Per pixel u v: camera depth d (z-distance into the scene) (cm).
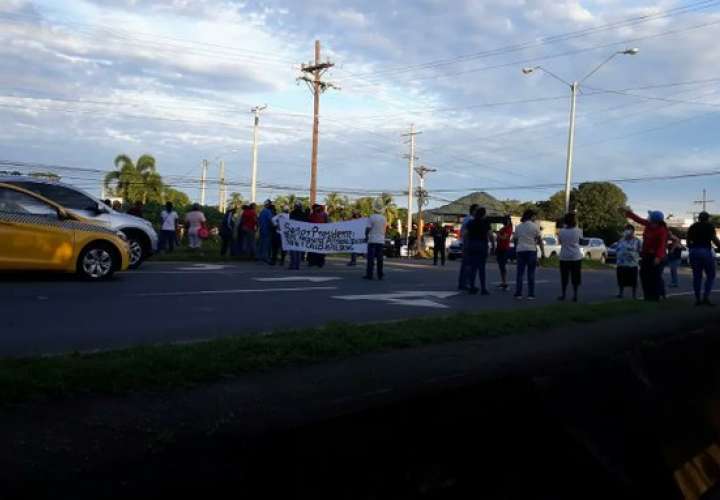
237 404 404
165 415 373
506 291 1430
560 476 447
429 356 584
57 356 497
